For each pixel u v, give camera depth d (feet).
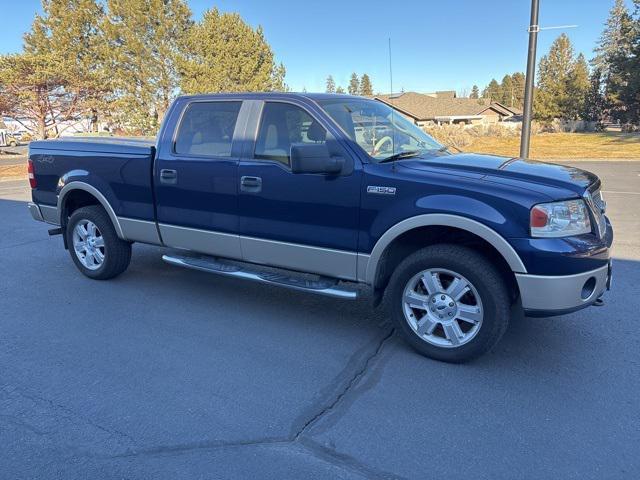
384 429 9.98
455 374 12.09
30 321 15.37
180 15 98.78
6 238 26.66
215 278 19.44
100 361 12.83
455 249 12.16
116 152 17.33
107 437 9.77
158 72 99.04
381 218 12.58
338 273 13.62
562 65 231.91
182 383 11.76
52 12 101.30
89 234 18.99
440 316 12.52
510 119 239.50
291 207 13.84
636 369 12.22
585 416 10.34
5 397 11.19
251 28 105.81
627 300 16.52
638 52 121.08
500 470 8.80
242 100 14.94
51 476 8.72
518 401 10.91
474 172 12.33
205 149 15.48
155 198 16.58
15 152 127.95
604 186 44.32
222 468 8.88
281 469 8.85
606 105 179.83
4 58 86.33
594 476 8.64
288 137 14.05
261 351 13.38
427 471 8.80
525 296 11.35
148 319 15.51
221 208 15.16
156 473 8.77
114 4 96.58
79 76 92.63
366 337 14.24
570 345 13.47
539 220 11.04
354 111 14.49
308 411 10.62
